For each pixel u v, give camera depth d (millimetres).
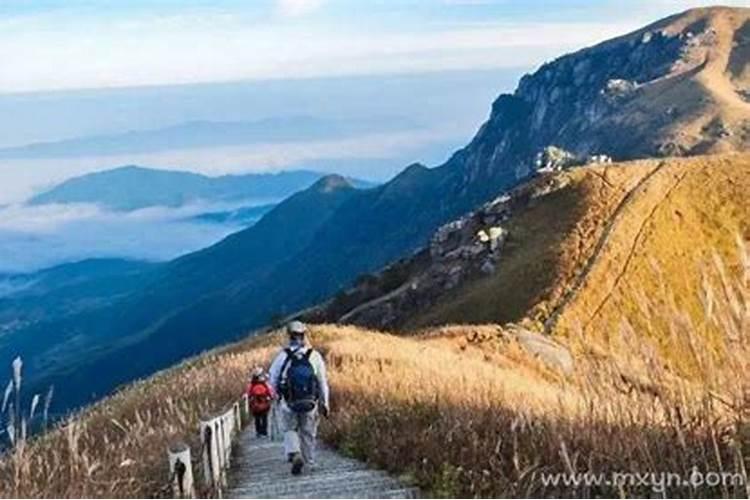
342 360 36125
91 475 9273
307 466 14062
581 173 99500
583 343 7648
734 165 98250
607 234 87562
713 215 92938
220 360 47125
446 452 10805
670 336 6441
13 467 8688
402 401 16641
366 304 94812
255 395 22906
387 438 13500
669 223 90750
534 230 92750
